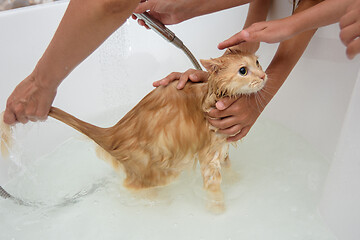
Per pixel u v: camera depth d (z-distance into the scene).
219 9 1.28
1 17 1.38
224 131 1.07
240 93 0.99
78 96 1.64
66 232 1.17
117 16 0.65
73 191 1.34
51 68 0.76
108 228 1.19
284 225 1.15
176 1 1.14
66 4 1.57
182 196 1.31
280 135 1.53
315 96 1.36
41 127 1.46
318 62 1.31
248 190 1.31
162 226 1.20
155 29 1.14
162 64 1.88
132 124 1.13
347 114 0.95
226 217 1.21
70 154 1.52
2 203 1.26
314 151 1.41
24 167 1.38
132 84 1.82
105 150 1.18
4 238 1.14
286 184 1.31
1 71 1.38
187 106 1.11
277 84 1.16
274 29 0.89
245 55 0.99
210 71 0.96
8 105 0.92
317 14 0.88
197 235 1.15
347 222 0.99
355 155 0.91
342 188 1.00
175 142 1.10
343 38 0.74
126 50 1.73
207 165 1.19
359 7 0.76
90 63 1.65
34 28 1.48
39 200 1.29
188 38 1.84
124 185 1.27
